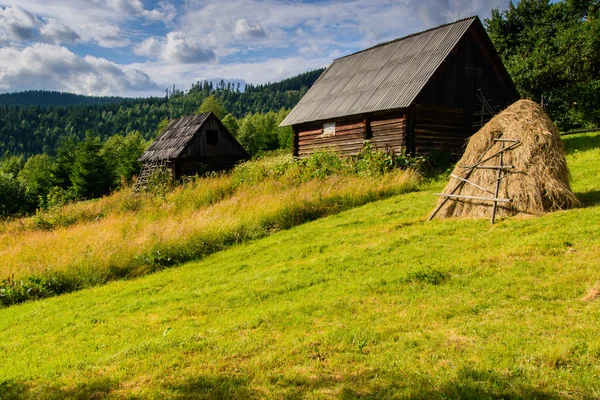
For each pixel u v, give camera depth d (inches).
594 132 848.9
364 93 836.0
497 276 252.7
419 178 642.8
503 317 203.9
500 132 402.3
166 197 741.3
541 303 212.5
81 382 190.4
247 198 607.2
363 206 537.3
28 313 324.5
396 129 772.6
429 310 223.0
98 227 569.0
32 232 665.6
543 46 1028.5
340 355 188.9
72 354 229.9
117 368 201.3
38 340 263.0
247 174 756.6
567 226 316.2
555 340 176.9
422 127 778.8
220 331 232.4
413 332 202.5
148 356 209.8
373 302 244.8
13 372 216.2
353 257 336.8
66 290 387.2
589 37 911.7
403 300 241.1
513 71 995.3
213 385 175.9
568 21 1160.2
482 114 818.2
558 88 952.3
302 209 524.1
